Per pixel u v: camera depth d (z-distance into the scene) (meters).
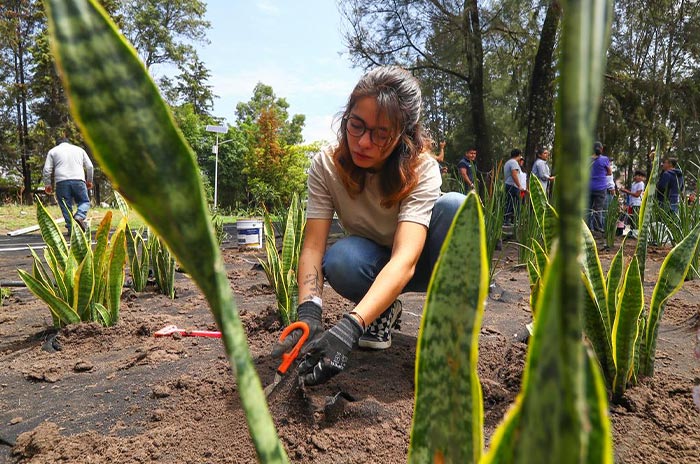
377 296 1.30
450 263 0.36
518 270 3.65
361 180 1.61
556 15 9.58
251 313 2.21
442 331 0.37
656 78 12.51
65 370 1.69
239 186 29.27
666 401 1.31
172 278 2.75
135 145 0.24
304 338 1.26
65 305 2.05
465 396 0.35
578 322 0.18
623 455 1.09
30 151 22.50
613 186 6.34
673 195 5.26
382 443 1.19
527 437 0.22
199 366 1.66
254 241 5.02
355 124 1.39
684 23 12.11
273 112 27.80
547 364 0.20
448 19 11.86
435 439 0.38
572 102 0.16
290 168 27.02
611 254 4.33
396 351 1.76
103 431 1.28
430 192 1.54
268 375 1.51
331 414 1.28
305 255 1.63
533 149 11.34
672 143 12.55
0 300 2.63
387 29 12.48
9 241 6.66
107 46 0.24
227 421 1.29
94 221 8.52
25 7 22.05
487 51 13.47
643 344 1.46
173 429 1.26
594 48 0.16
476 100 12.56
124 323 2.14
